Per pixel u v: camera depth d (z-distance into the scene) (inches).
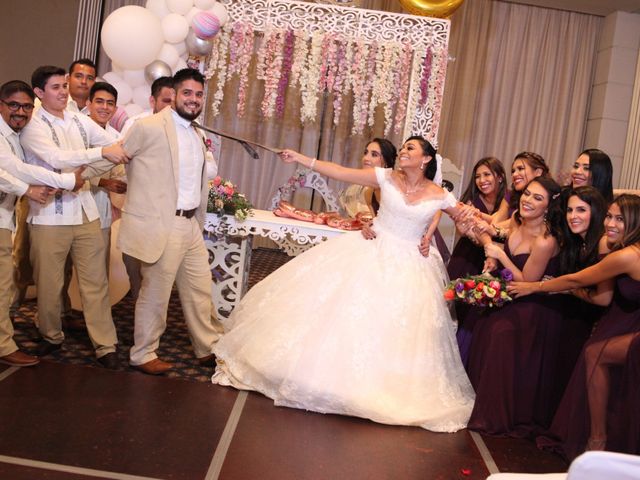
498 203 185.6
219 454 118.9
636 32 331.0
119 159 146.4
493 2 339.9
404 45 214.8
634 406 127.7
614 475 65.2
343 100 332.5
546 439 140.1
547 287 144.5
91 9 312.7
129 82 209.0
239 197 189.0
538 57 344.2
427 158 158.9
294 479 113.2
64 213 150.6
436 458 128.3
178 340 183.9
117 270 195.6
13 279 164.2
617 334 131.2
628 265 127.4
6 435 115.8
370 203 192.4
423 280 158.1
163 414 133.2
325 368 143.1
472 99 342.0
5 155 141.1
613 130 335.3
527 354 147.4
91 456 112.4
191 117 151.5
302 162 163.6
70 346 167.6
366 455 125.6
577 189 143.6
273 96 219.6
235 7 214.1
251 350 152.1
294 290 157.2
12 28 303.7
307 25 215.0
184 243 153.8
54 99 149.2
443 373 150.9
